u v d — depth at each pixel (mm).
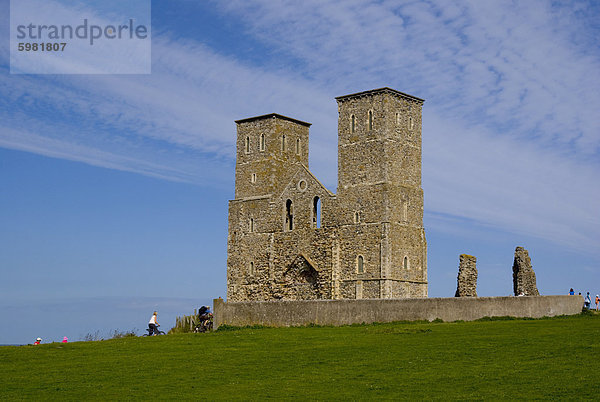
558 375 35094
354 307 53875
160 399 34250
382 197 80688
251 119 92062
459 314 53844
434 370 37312
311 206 85562
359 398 33062
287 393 34406
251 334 50875
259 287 88688
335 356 41625
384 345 43844
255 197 90562
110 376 39125
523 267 71750
